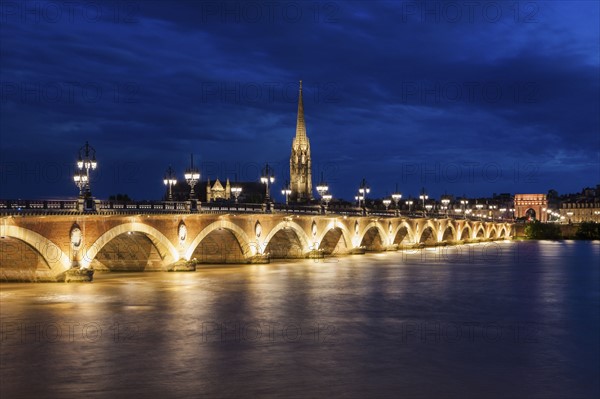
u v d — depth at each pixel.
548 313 64.69
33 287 73.19
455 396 36.72
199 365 41.38
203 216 97.88
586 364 44.00
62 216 70.94
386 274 102.31
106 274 92.19
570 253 171.75
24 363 41.31
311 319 58.34
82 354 43.59
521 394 37.44
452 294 78.25
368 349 46.84
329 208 140.50
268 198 115.44
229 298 69.88
